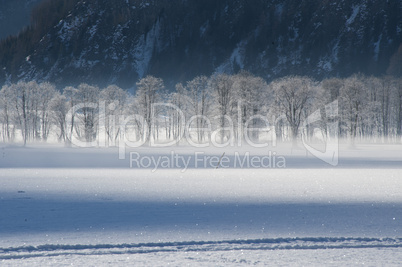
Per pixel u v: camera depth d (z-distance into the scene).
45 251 27.48
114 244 28.94
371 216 39.16
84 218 38.25
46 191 57.16
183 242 29.52
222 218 38.25
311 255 26.61
